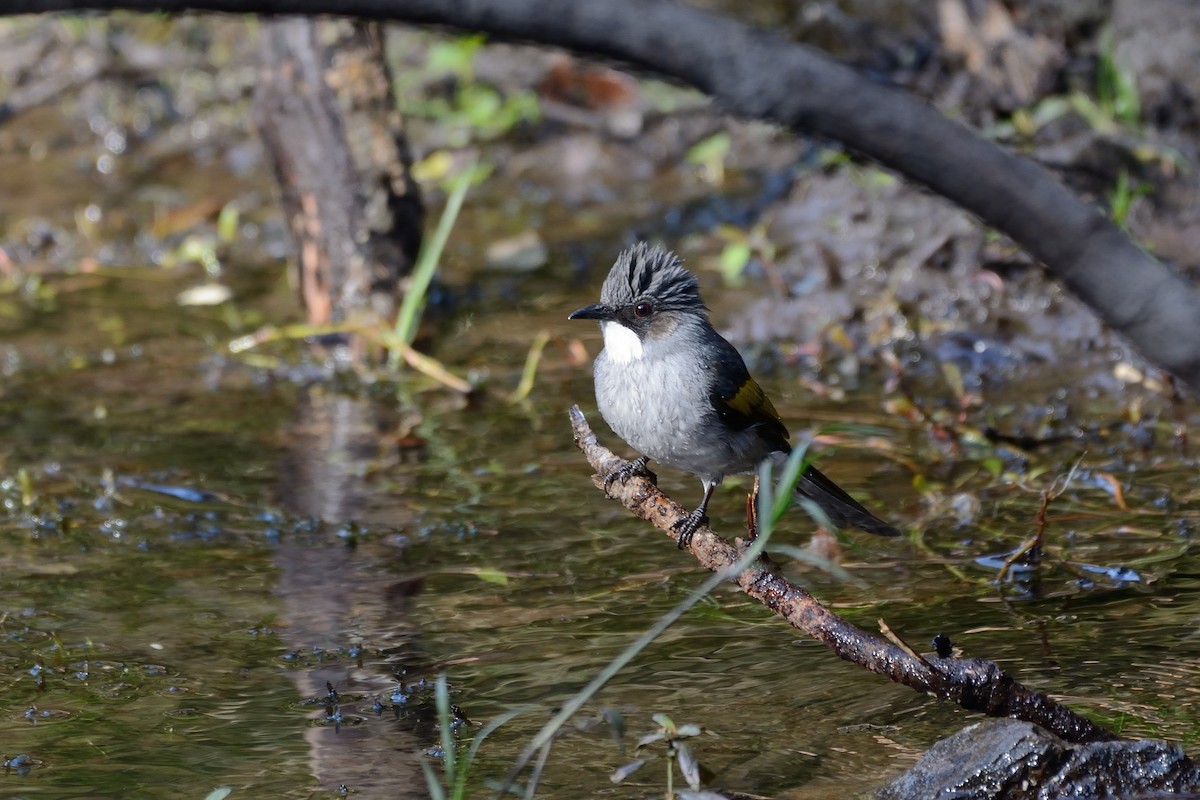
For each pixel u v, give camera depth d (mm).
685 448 10289
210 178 21062
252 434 13805
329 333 15750
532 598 10234
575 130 21328
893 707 8359
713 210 18938
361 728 8383
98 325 16656
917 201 17188
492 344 15938
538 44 3928
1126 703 8211
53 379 15164
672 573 10602
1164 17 18000
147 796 7582
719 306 16469
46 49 23562
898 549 10898
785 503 7043
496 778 7727
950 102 18328
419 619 9945
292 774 7828
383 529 11594
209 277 18078
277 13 3830
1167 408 13641
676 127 20984
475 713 8516
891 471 12508
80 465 12992
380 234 15914
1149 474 12125
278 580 10688
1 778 7816
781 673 8875
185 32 23547
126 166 21438
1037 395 14188
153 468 12922
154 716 8609
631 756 7910
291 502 12188
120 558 11125
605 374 10406
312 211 15930
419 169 20625
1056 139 17234
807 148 19734
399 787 7648
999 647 9070
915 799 7238
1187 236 16141
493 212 19672
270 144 16031
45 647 9633
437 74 22094
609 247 18391
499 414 14203
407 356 15094
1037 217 4035
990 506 11648
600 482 9281
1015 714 7477
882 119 3930
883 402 14148
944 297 15969
